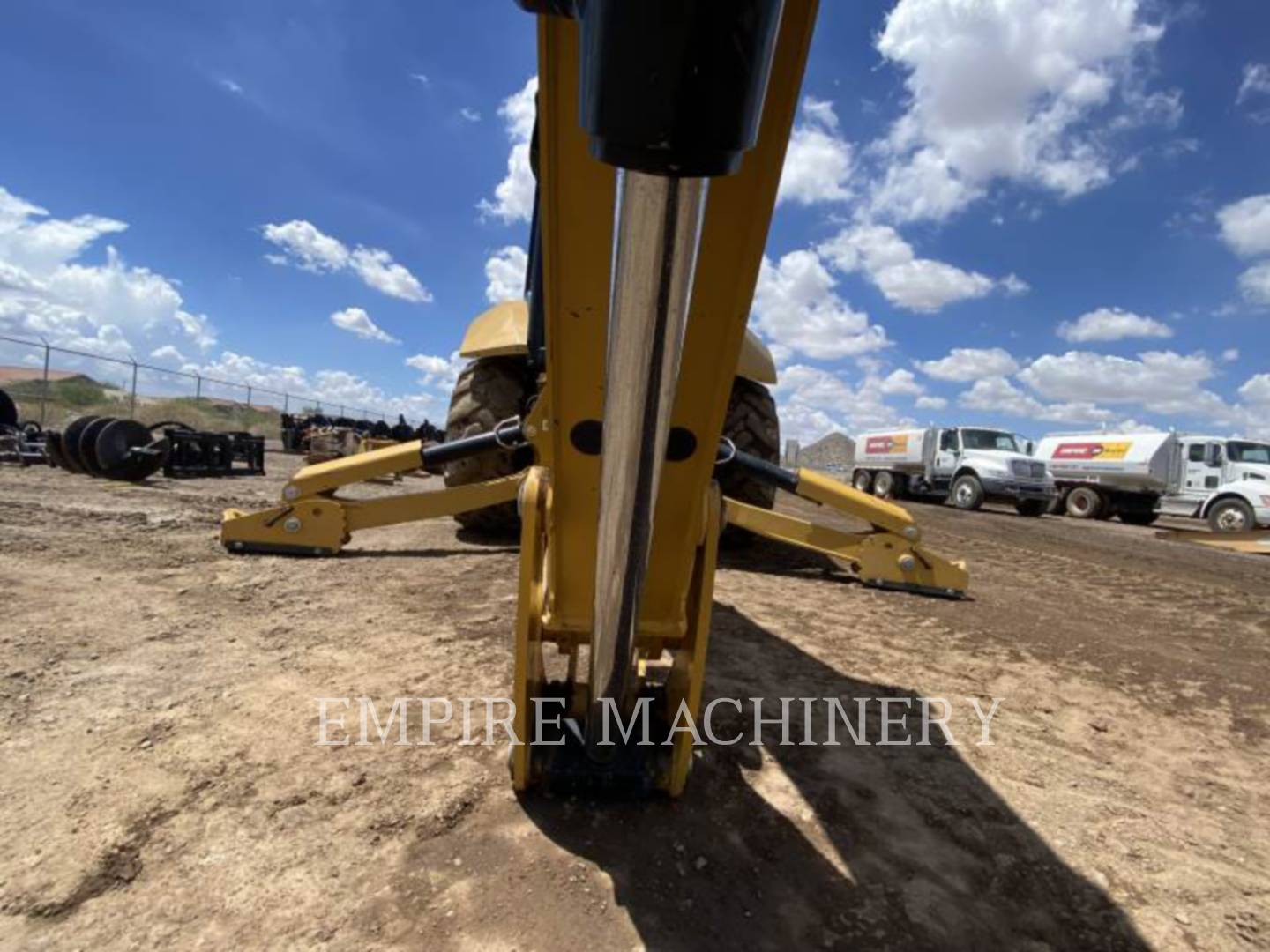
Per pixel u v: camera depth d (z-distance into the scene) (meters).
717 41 0.53
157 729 2.14
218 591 3.62
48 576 3.63
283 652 2.83
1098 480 18.02
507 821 1.80
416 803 1.84
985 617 4.23
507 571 4.39
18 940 1.34
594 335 1.55
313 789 1.88
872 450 22.03
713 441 1.65
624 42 0.54
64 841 1.60
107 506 6.05
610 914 1.50
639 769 1.90
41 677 2.43
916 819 1.95
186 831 1.68
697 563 1.96
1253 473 15.53
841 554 4.67
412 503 4.47
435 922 1.45
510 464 5.11
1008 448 18.42
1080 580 6.34
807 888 1.64
